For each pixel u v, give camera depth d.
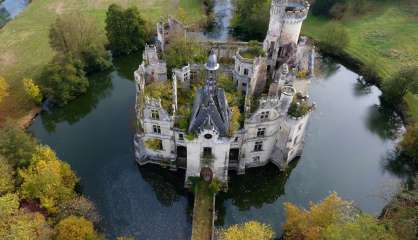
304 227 65.06
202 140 70.88
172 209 79.12
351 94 114.50
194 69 90.75
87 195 81.62
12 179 70.81
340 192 84.31
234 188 83.56
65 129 99.06
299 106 74.31
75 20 110.69
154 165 86.38
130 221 77.06
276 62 89.69
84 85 108.06
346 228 56.94
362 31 139.38
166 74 91.94
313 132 98.94
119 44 121.44
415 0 154.50
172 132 76.62
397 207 69.38
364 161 92.44
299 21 81.94
